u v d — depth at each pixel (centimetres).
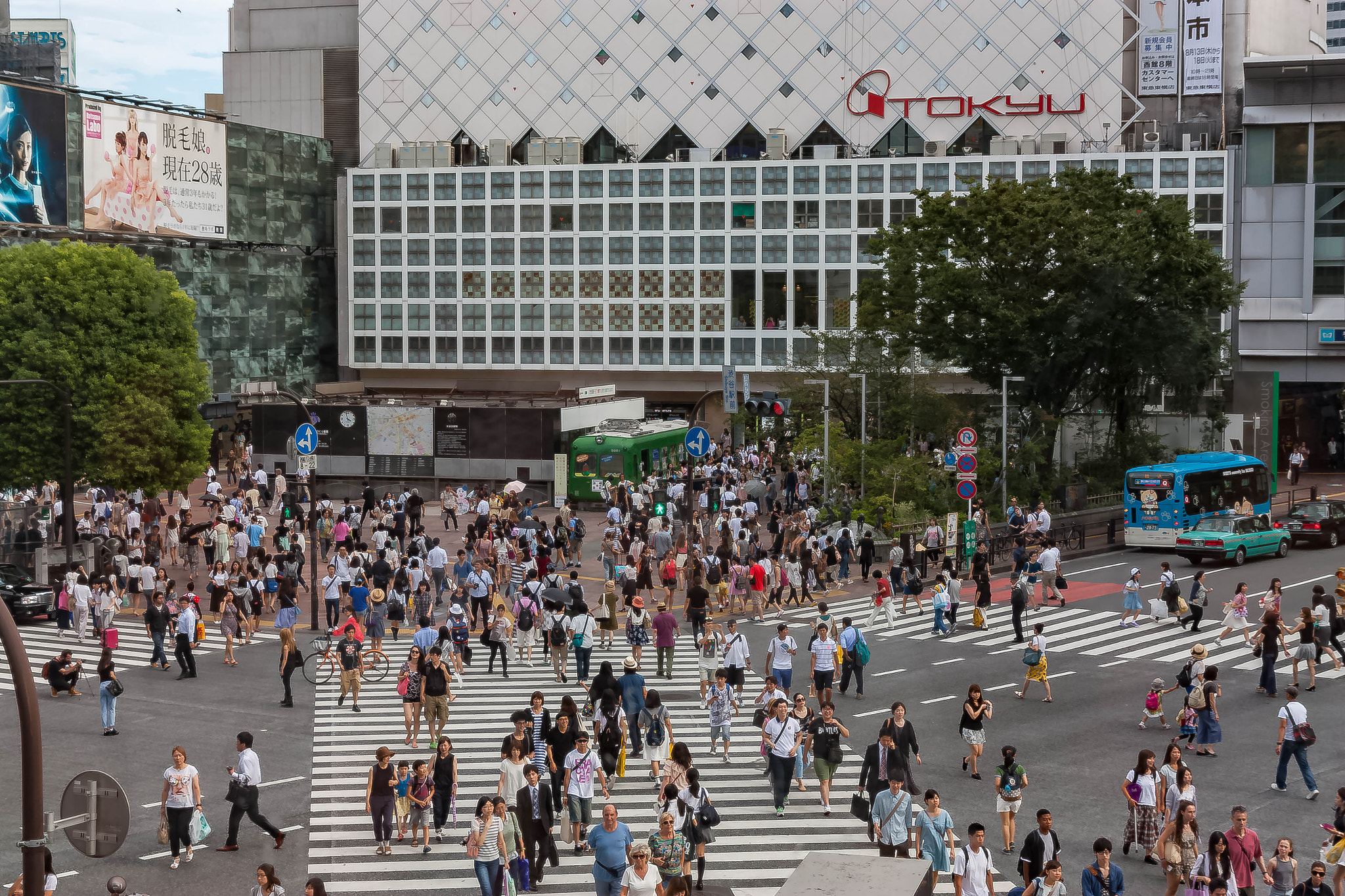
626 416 7394
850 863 1003
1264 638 2831
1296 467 6831
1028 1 8831
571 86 9444
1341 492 6625
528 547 3834
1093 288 5291
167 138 7919
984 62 8925
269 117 10006
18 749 2422
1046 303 5378
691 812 1722
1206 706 2342
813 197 8612
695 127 9312
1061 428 6088
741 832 1967
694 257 8806
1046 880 1484
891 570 4019
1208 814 2030
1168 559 4722
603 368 9000
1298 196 7206
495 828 1617
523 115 9531
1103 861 1513
